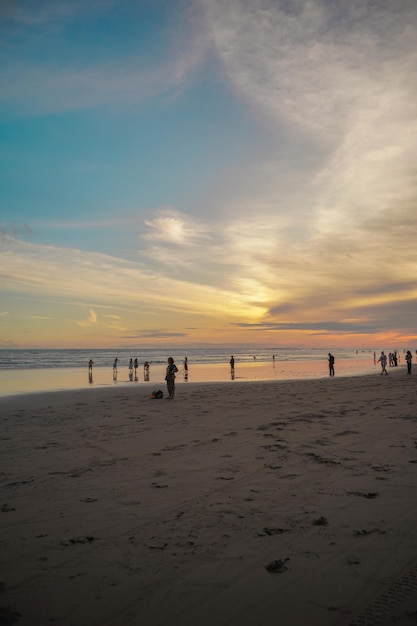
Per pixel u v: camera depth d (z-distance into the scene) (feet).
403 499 15.83
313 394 55.72
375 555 11.55
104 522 14.53
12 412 44.04
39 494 17.65
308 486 17.79
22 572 11.19
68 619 9.09
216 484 18.53
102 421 37.06
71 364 196.95
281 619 8.88
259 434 29.45
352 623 8.66
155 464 22.21
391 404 42.98
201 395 57.93
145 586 10.33
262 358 294.05
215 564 11.32
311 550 11.96
